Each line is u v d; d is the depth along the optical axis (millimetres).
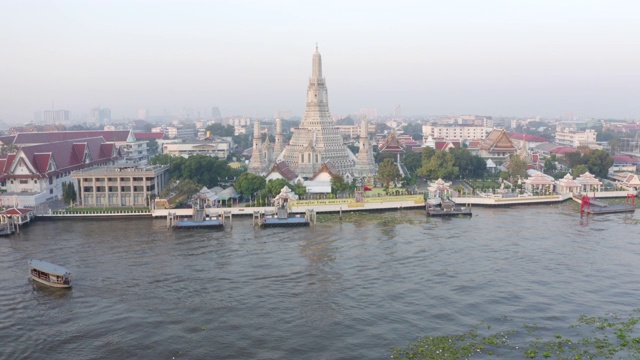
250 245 136250
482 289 102625
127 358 78375
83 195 185625
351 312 92750
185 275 112188
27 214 162875
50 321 90562
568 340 81250
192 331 86438
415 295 100000
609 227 154375
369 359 76750
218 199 188125
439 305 95125
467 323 87812
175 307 95750
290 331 85938
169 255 126812
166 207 175375
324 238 143625
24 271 115688
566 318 89250
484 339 81938
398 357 77125
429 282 106875
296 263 120188
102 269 116375
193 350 80250
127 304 97312
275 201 182375
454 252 127812
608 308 93125
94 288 105125
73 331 86938
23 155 190250
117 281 108812
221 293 102000
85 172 186750
